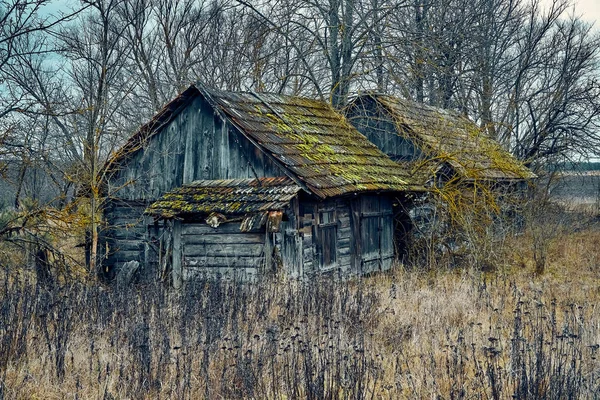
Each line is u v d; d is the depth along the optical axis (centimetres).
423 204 1869
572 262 1858
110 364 777
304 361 714
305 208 1436
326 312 1000
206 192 1470
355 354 746
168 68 3262
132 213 1692
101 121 1536
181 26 3103
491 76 3238
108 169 1661
